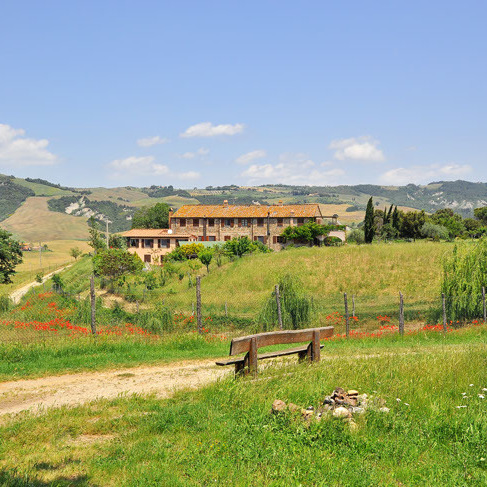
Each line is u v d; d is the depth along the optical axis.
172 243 78.06
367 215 71.50
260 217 75.94
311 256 49.84
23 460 6.42
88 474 5.86
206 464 6.02
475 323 24.30
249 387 9.02
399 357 11.48
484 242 27.66
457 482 5.45
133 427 7.79
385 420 7.29
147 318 24.16
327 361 11.42
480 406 7.84
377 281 43.25
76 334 17.31
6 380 11.80
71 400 9.84
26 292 57.72
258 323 24.03
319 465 5.93
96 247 83.31
